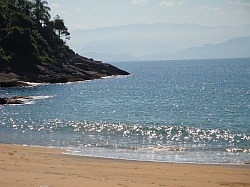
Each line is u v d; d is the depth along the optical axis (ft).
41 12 463.42
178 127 114.83
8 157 72.74
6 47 357.61
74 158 73.92
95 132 107.34
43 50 403.95
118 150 83.15
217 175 60.90
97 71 440.86
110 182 54.80
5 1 439.22
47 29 453.99
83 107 174.70
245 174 61.62
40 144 91.04
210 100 198.80
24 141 95.09
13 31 360.28
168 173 61.93
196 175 60.80
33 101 199.52
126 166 66.69
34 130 111.86
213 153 80.12
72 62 428.15
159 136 100.78
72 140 95.71
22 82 309.01
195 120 130.21
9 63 341.82
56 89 282.15
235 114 142.92
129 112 155.22
